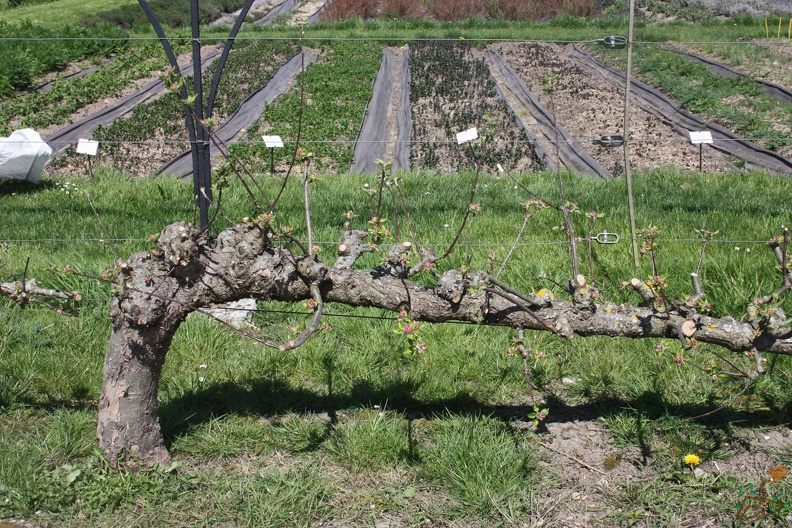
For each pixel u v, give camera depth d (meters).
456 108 15.26
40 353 5.26
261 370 5.14
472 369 5.16
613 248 6.78
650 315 4.04
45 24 24.33
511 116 14.48
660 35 20.64
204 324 5.56
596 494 4.05
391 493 4.02
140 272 3.78
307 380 5.13
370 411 4.75
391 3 28.89
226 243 3.93
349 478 4.14
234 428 4.50
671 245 6.77
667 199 8.60
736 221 7.50
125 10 26.62
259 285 3.82
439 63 19.34
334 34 22.95
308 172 3.96
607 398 4.93
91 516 3.80
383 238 4.16
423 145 12.51
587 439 4.52
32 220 7.96
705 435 4.51
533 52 20.44
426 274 6.23
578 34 22.11
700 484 4.07
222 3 31.36
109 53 19.36
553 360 5.29
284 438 4.44
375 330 5.57
